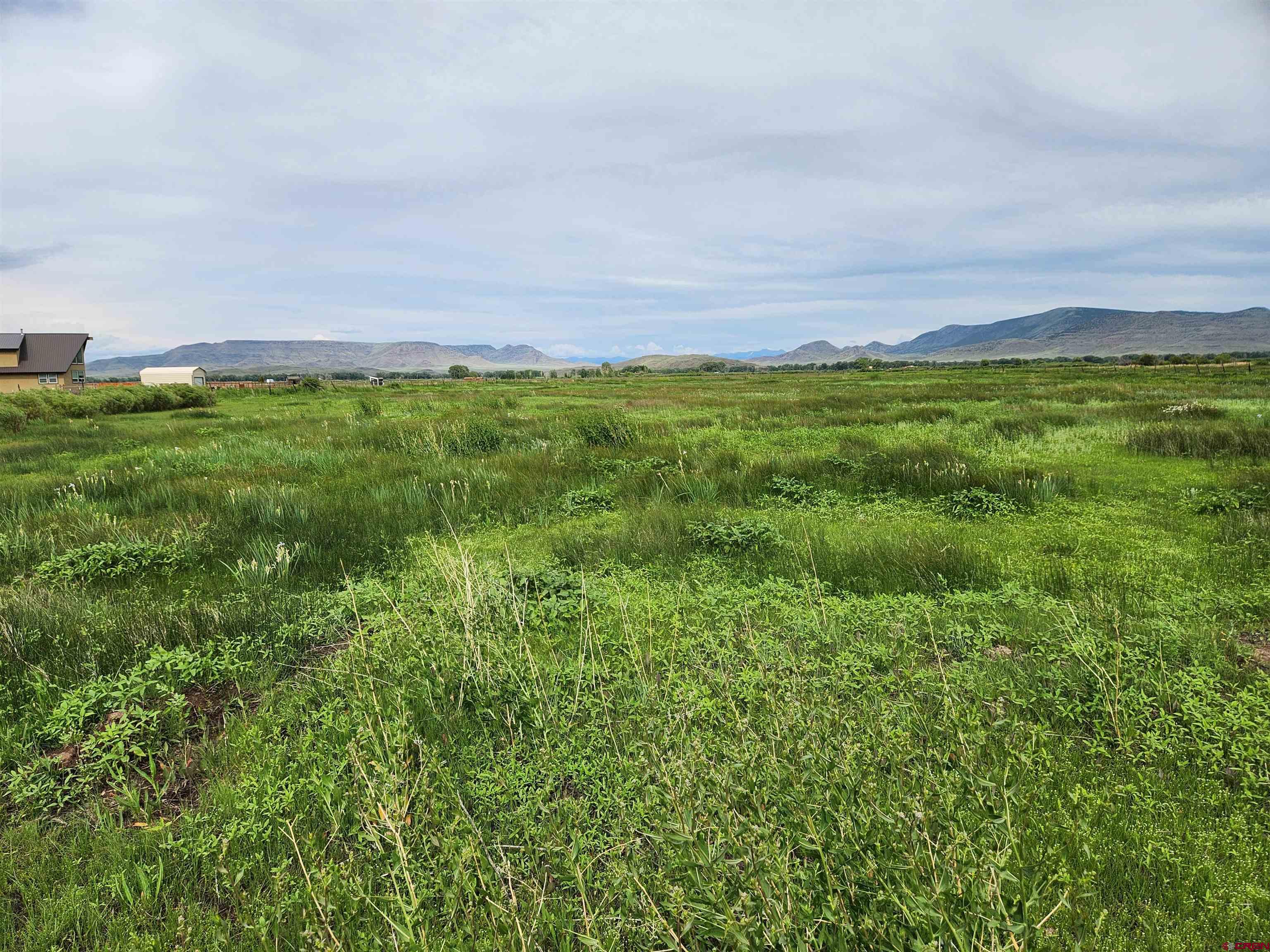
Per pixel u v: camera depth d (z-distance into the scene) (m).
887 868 2.00
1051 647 4.35
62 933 2.44
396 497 9.65
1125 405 21.25
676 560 6.73
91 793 3.23
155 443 19.06
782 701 3.15
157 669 4.22
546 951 2.31
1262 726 3.31
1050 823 2.67
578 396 39.19
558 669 4.15
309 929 2.13
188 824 2.95
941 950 1.76
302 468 12.80
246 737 3.58
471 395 41.25
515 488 10.31
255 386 70.06
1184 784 3.02
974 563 6.30
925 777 2.35
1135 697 3.59
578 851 2.54
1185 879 2.46
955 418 19.19
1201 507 8.35
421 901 2.30
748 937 1.86
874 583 5.89
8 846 2.86
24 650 4.66
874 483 10.26
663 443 14.72
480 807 2.95
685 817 2.21
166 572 6.59
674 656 4.26
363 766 3.01
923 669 3.93
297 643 4.88
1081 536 7.29
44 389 34.16
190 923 2.43
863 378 65.25
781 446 14.84
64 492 10.34
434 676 3.92
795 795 2.28
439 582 5.84
